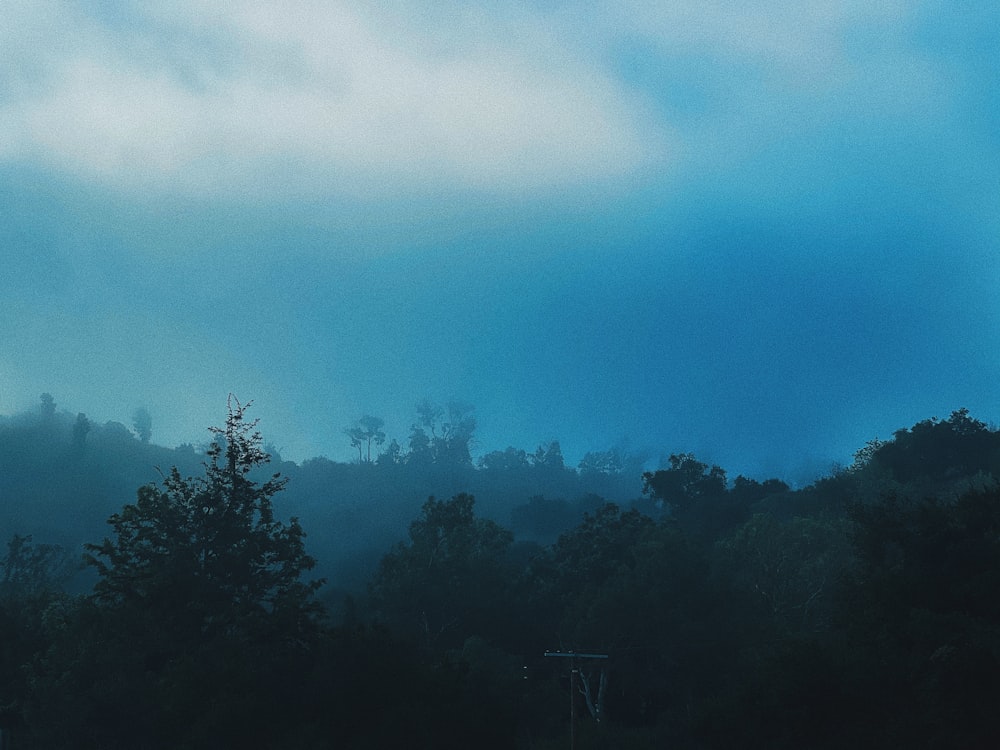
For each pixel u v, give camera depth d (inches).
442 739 1505.9
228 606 1838.1
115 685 1644.9
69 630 1852.9
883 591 1544.0
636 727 2716.5
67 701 1642.5
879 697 1380.4
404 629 3058.6
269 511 2023.9
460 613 3142.2
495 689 1972.2
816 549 3174.2
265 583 1945.1
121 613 1803.6
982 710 1240.8
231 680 1542.8
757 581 3129.9
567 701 2723.9
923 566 1590.8
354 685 1568.7
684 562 2837.1
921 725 1306.6
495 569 3238.2
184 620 1800.0
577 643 2765.7
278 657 1692.9
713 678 2650.1
